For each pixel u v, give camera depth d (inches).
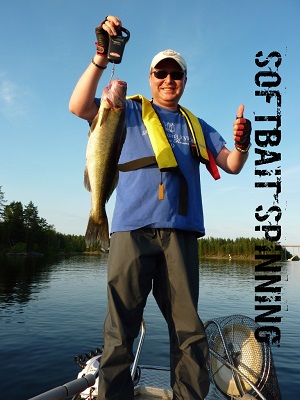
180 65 124.2
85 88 105.9
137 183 113.7
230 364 117.4
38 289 975.6
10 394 264.1
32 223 3604.8
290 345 412.2
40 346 388.8
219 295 962.7
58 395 109.0
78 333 454.0
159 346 395.2
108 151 109.1
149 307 700.7
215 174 130.6
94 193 110.3
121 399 98.9
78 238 4751.5
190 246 115.5
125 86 108.0
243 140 117.0
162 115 127.2
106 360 100.3
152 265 110.3
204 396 102.1
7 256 3038.9
